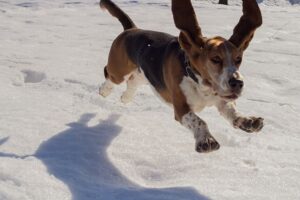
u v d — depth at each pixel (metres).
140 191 2.35
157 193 2.34
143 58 3.04
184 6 2.52
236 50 2.45
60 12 6.87
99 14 6.79
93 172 2.57
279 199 2.32
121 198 2.30
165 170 2.62
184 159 2.69
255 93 3.74
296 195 2.36
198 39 2.50
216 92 2.49
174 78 2.68
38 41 5.03
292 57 4.71
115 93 3.61
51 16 6.53
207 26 6.02
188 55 2.54
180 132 3.02
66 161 2.61
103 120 3.14
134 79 3.32
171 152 2.77
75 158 2.65
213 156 2.72
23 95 3.47
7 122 3.00
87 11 7.00
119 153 2.74
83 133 2.93
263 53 4.82
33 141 2.81
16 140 2.80
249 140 2.94
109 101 3.47
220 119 3.22
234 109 2.69
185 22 2.51
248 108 3.43
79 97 3.51
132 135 2.95
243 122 2.63
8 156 2.65
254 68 4.28
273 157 2.73
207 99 2.64
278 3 12.98
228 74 2.38
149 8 7.46
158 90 2.94
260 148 2.86
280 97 3.72
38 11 6.87
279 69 4.29
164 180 2.54
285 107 3.48
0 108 3.23
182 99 2.66
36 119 3.07
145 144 2.86
